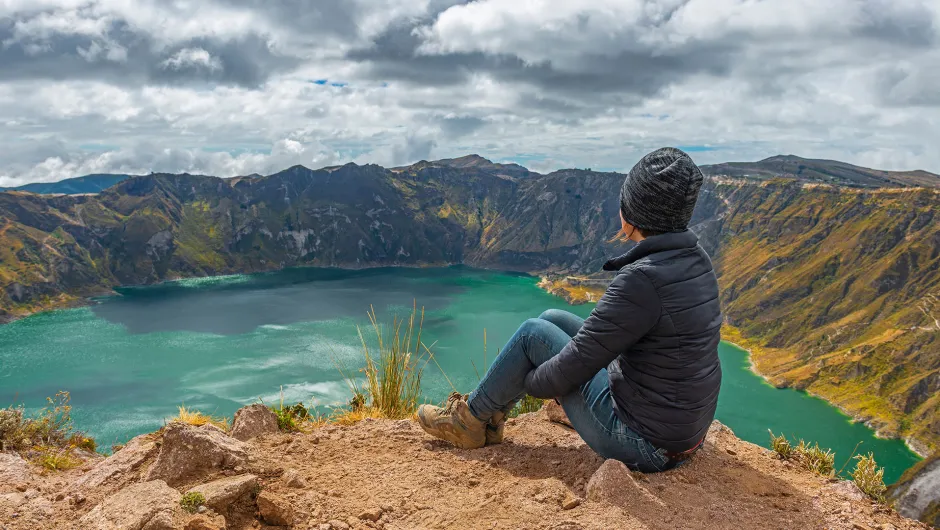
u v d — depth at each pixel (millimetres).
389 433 4449
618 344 3129
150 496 2762
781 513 3230
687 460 3736
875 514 3301
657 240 3129
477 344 119375
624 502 3078
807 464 4129
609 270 3451
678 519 2986
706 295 3164
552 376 3395
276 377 97125
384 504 3258
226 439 3463
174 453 3236
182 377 100375
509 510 3082
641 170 3150
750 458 4133
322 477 3598
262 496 2963
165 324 155000
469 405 4066
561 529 2809
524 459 3949
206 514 2732
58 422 5602
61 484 3598
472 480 3645
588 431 3582
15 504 3074
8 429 4945
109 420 80438
